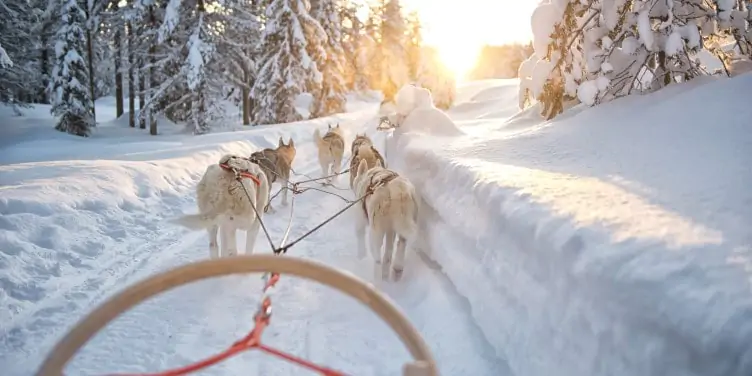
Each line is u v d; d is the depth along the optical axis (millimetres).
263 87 28031
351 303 5230
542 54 9844
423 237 6727
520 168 5789
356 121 28578
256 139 18375
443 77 32938
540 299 3457
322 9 32781
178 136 22125
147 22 24156
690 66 8250
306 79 29359
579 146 6445
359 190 6531
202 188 5754
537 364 3316
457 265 5113
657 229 3105
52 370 1364
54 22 28531
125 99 52719
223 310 5039
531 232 3785
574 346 2971
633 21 8227
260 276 5898
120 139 21625
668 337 2326
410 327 1459
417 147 8789
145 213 8195
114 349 4223
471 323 4520
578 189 4387
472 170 5805
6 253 5602
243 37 26062
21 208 6742
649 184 4238
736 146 4633
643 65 8344
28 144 19062
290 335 4559
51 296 5117
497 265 4250
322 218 8891
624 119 6965
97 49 33625
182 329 4625
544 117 10727
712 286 2342
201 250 6820
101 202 7816
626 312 2598
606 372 2648
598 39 8797
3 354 4090
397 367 4070
